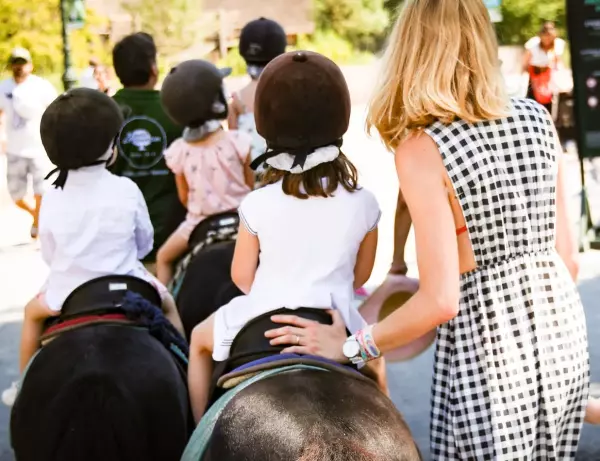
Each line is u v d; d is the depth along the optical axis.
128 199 3.24
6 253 8.98
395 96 2.53
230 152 3.92
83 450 2.57
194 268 3.69
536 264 2.52
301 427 2.05
